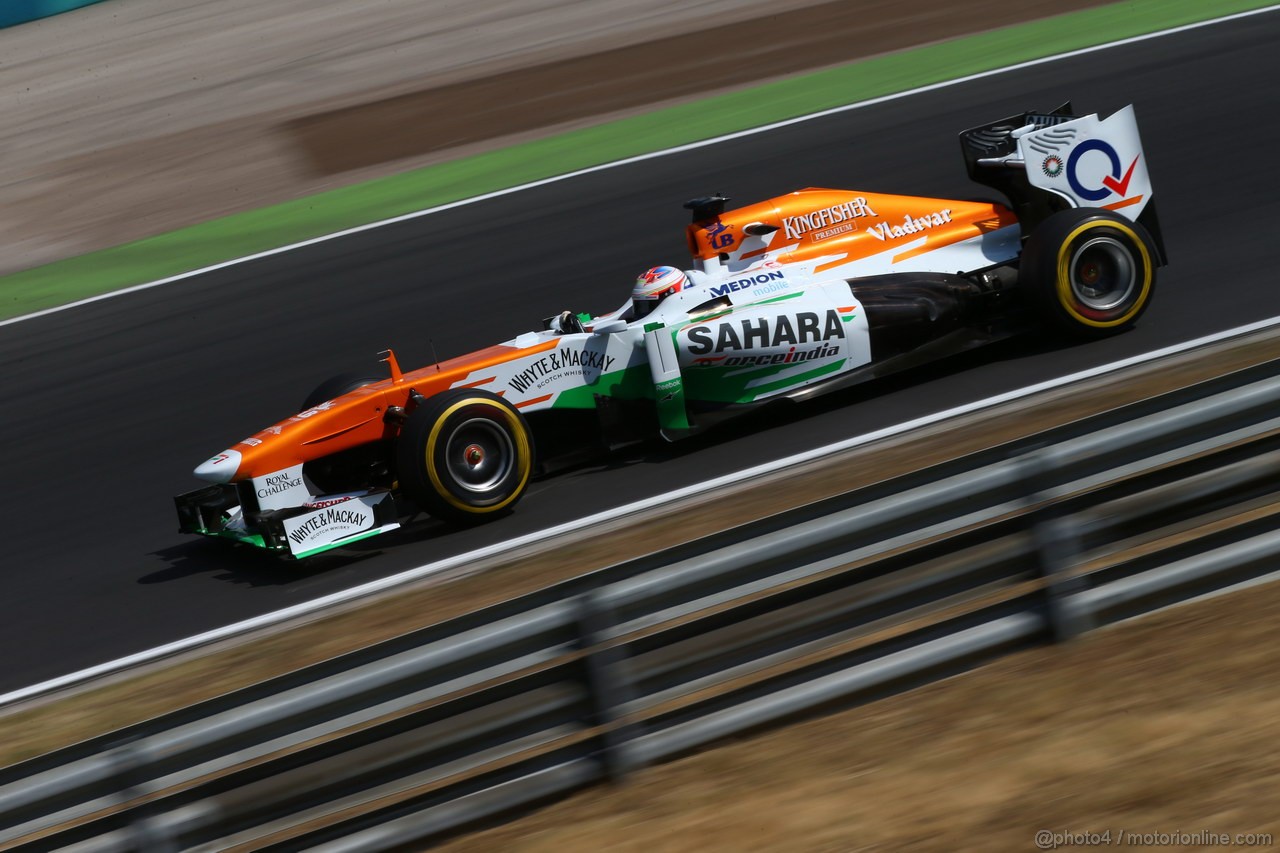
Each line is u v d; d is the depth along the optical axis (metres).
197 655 21.48
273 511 24.39
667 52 74.69
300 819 14.11
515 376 25.95
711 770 14.54
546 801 14.64
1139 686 14.48
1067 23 61.97
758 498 23.23
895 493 15.20
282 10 130.62
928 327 27.48
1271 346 25.72
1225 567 15.94
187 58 112.75
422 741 14.21
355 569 24.06
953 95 52.94
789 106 56.53
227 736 13.83
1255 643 14.89
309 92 86.19
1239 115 43.59
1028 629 15.65
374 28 109.19
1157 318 28.86
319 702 13.97
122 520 29.39
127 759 13.57
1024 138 28.22
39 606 25.34
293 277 46.56
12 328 46.34
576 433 27.02
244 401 36.06
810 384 26.98
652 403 26.92
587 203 48.41
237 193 61.59
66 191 69.25
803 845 12.88
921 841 12.59
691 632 14.84
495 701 14.35
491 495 24.78
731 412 26.64
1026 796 12.97
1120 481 15.77
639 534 22.67
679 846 13.25
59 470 33.41
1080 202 28.73
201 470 24.59
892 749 14.28
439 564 23.33
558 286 40.41
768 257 27.72
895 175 44.78
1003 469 15.39
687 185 48.16
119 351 42.16
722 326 26.27
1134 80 50.00
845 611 15.15
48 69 121.88
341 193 57.22
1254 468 16.16
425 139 65.12
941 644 15.41
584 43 83.88
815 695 15.13
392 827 14.21
